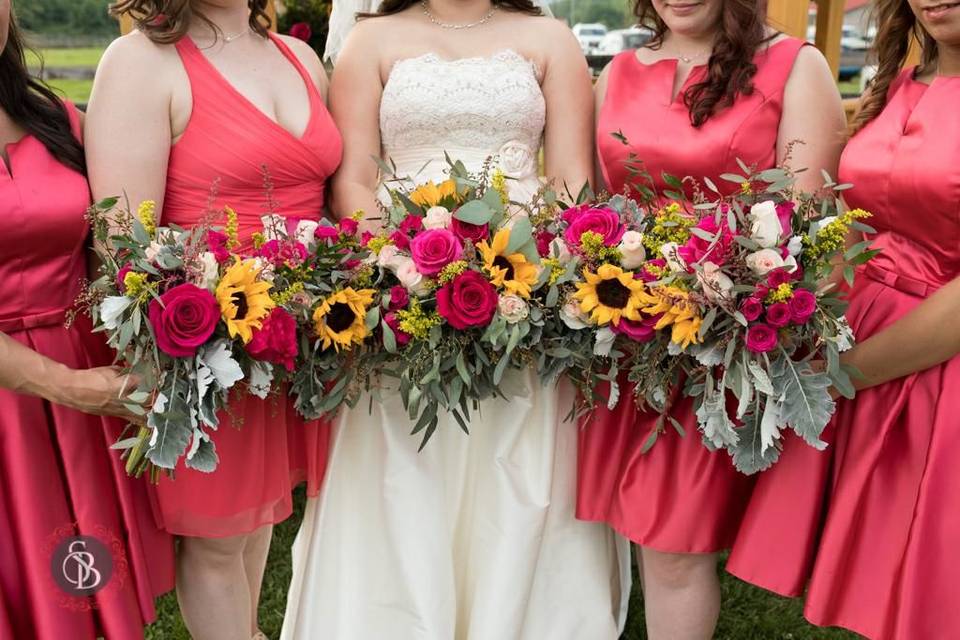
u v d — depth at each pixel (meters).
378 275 2.12
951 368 2.03
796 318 1.88
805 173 2.31
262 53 2.37
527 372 2.30
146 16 2.21
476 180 2.18
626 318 2.00
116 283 1.94
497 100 2.55
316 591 2.41
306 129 2.35
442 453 2.38
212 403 1.92
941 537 2.01
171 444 1.90
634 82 2.52
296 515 3.70
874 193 2.12
